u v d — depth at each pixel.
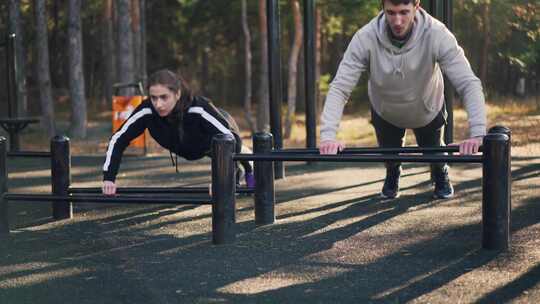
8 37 10.31
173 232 4.77
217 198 4.34
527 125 10.20
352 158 4.00
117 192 4.91
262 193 4.95
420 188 6.32
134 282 3.54
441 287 3.34
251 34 31.09
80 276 3.66
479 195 5.85
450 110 6.79
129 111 10.77
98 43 30.80
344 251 4.11
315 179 7.14
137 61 19.59
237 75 34.91
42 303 3.20
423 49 4.20
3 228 4.78
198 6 27.62
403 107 4.71
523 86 11.88
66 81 32.31
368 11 14.29
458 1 10.66
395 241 4.32
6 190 4.79
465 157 3.95
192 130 4.62
